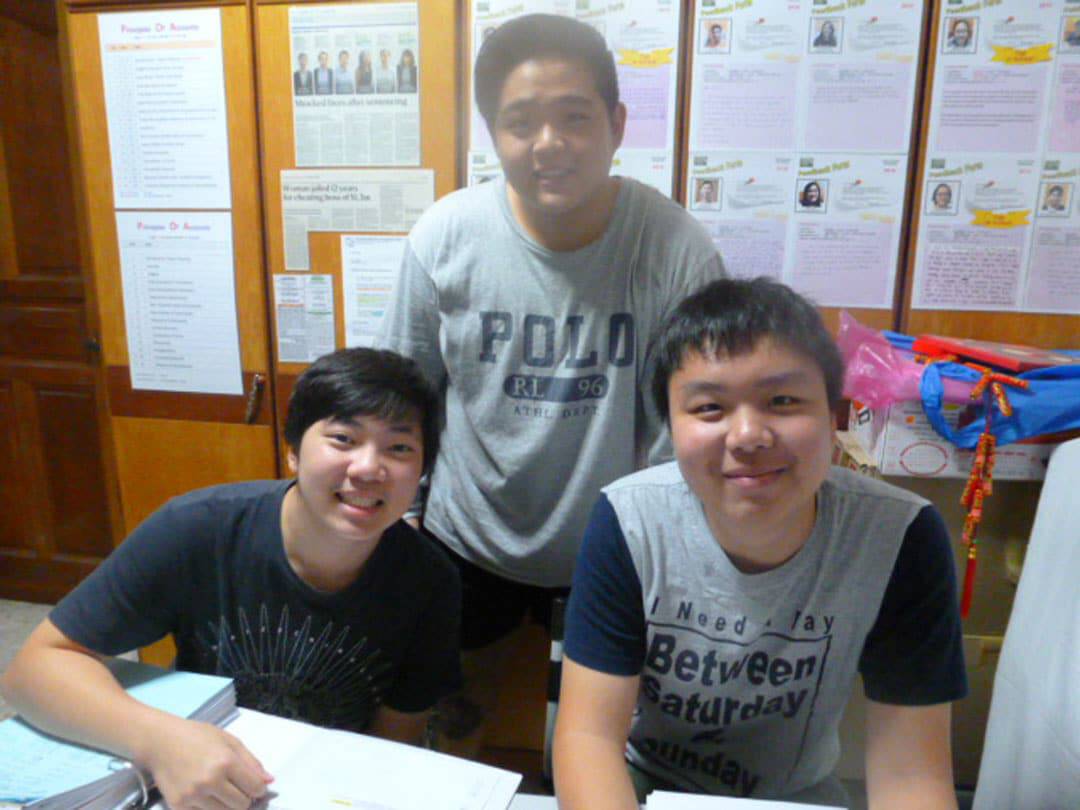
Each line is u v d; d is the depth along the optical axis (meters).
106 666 0.84
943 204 1.55
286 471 1.87
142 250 1.81
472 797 0.68
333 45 1.63
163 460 1.91
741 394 0.66
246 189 1.73
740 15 1.51
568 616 0.84
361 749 0.75
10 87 2.16
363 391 0.85
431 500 1.36
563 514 1.22
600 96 1.04
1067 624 1.09
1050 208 1.52
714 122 1.57
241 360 1.82
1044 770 1.09
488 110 1.08
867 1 1.48
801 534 0.77
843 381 0.73
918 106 1.51
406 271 1.23
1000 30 1.46
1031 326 1.58
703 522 0.79
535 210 1.11
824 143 1.55
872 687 0.80
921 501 0.79
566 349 1.16
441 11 1.58
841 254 1.60
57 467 2.41
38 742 0.74
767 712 0.84
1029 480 1.39
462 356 1.21
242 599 0.96
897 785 0.75
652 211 1.15
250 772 0.68
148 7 1.68
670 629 0.82
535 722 1.62
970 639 1.47
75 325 2.28
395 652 1.02
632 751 0.95
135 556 0.91
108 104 1.74
